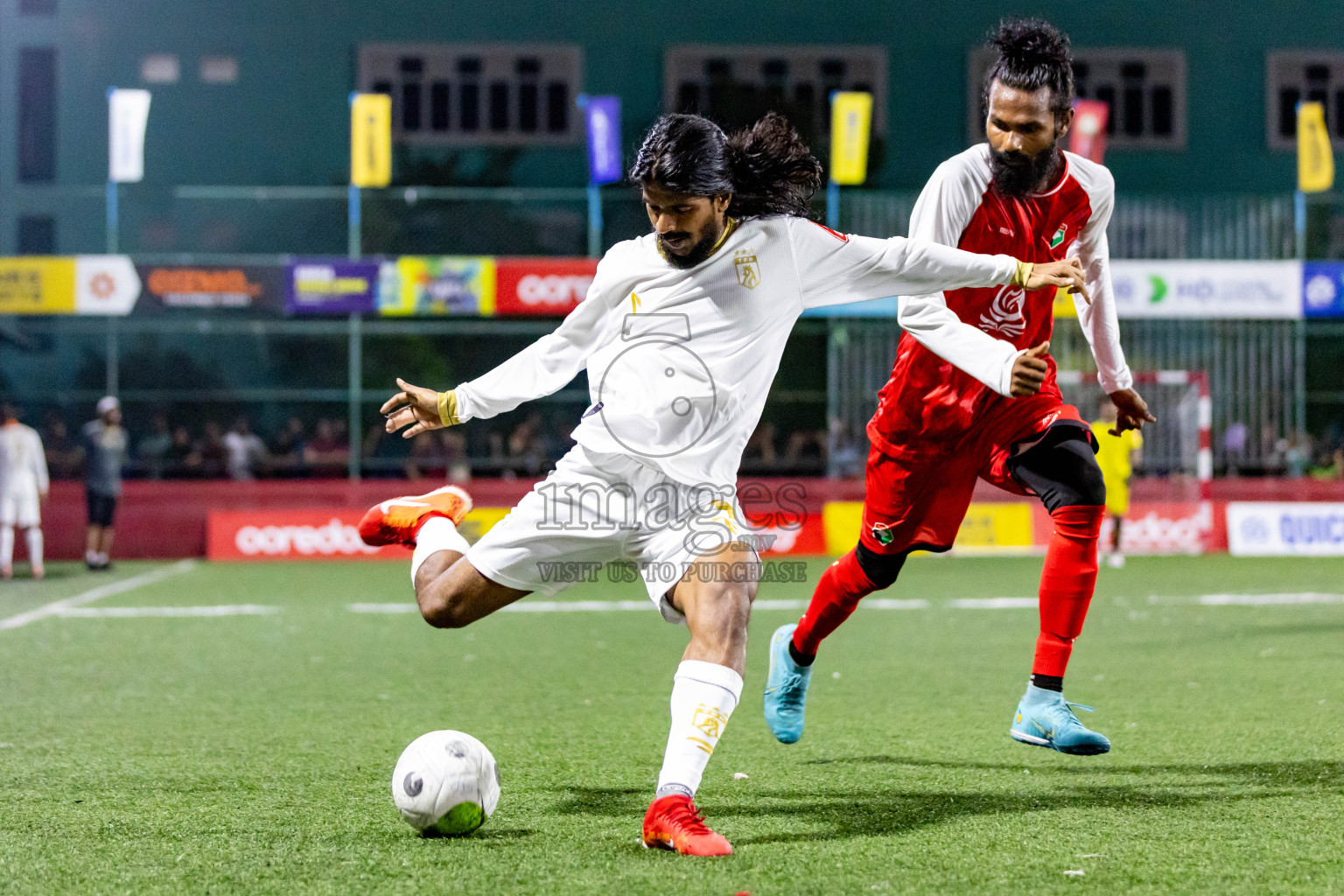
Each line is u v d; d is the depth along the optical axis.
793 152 4.00
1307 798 4.52
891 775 4.99
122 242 26.45
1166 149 27.55
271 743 5.80
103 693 7.37
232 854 3.90
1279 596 12.60
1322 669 7.85
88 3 27.39
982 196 4.78
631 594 13.35
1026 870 3.64
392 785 4.43
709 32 27.73
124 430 21.28
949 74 27.55
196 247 26.55
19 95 27.58
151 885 3.60
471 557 4.10
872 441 5.19
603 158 18.42
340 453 20.36
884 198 18.08
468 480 19.28
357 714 6.60
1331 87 27.73
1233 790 4.66
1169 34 27.61
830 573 5.26
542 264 17.95
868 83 27.62
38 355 23.73
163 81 27.48
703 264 3.94
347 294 17.78
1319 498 18.86
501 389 4.30
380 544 4.46
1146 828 4.12
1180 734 5.83
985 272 4.15
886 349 18.91
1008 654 8.89
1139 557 17.83
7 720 6.48
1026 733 4.91
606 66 27.84
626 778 4.97
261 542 18.64
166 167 27.23
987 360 4.42
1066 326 17.41
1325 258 19.89
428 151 27.58
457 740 4.12
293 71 27.61
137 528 18.95
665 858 3.77
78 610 12.17
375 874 3.66
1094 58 27.52
